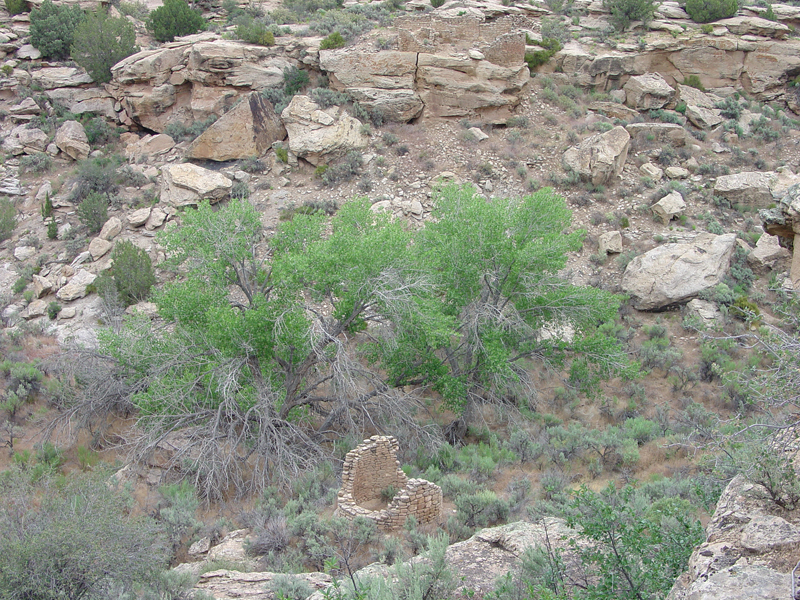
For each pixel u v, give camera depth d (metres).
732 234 27.22
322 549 11.41
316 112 33.16
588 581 8.38
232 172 33.22
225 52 35.84
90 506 9.34
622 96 38.69
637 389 21.58
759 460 6.51
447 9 43.59
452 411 19.66
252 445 17.30
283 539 12.03
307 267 17.08
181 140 36.34
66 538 8.39
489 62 34.94
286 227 19.83
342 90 35.25
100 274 28.28
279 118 34.84
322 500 14.34
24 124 38.28
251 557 11.90
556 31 41.78
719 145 35.09
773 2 49.78
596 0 47.22
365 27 39.06
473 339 18.80
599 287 27.12
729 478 9.31
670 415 20.16
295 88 36.34
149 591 9.27
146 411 16.89
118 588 9.00
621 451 16.70
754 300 25.48
